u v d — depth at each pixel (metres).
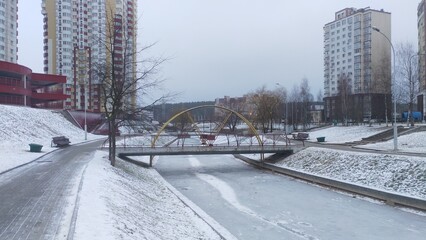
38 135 48.84
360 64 113.69
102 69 27.02
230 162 44.00
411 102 53.41
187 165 41.12
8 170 21.41
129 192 16.95
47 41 103.19
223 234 13.18
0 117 46.59
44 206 12.02
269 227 16.88
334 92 124.12
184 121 69.38
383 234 15.77
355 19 114.69
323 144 44.41
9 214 11.06
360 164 27.53
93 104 93.44
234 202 22.30
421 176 21.78
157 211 15.20
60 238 8.73
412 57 58.59
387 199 21.25
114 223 10.16
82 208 11.25
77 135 61.69
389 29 113.12
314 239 15.14
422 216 18.33
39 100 79.19
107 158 28.33
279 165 36.12
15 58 104.31
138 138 55.81
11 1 101.50
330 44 125.56
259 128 78.94
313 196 23.80
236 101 124.94
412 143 39.03
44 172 20.55
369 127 59.84
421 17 86.62
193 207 18.06
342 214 19.12
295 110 90.31
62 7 101.19
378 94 79.25
